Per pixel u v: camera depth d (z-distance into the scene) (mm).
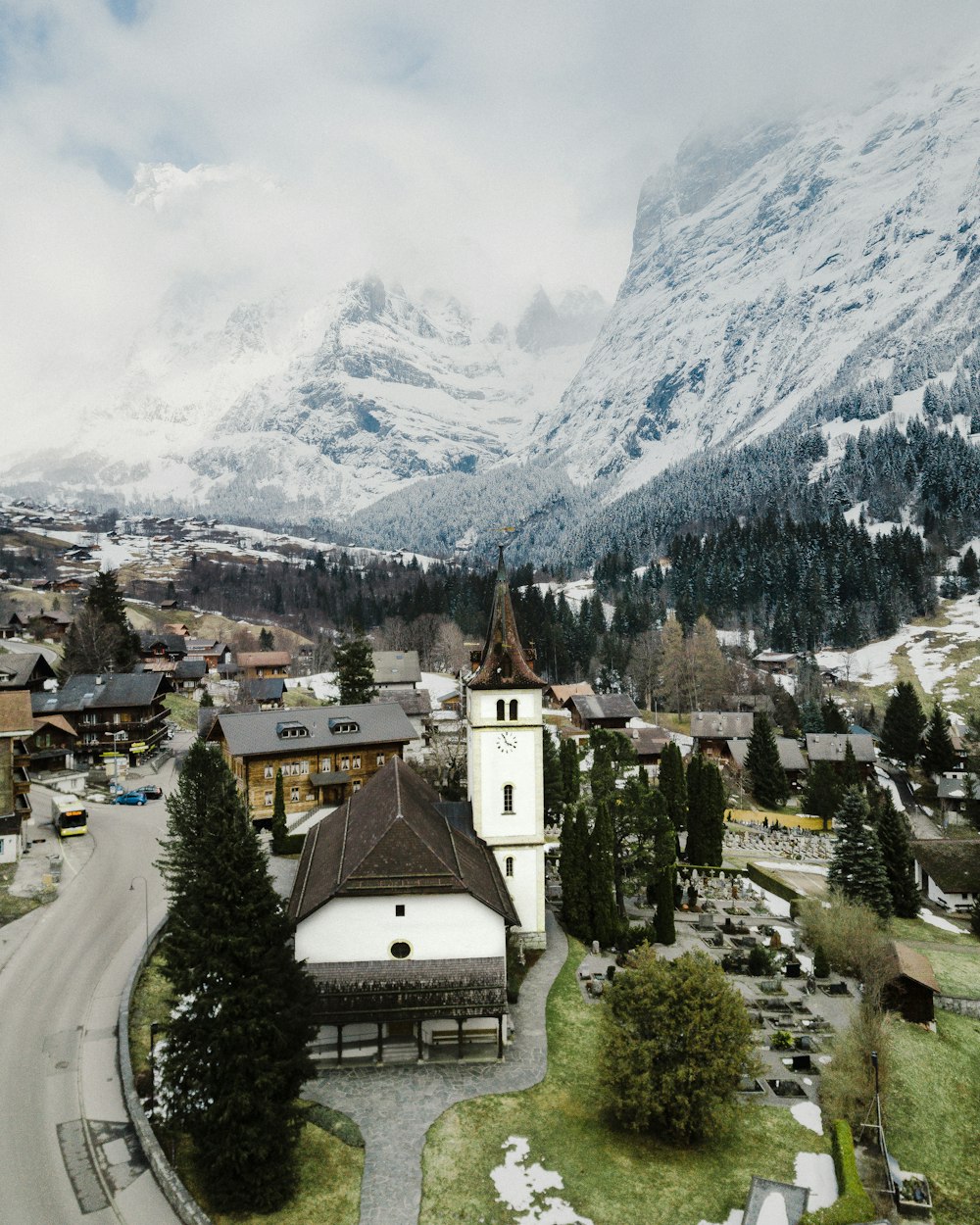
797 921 70000
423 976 44875
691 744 150875
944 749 139000
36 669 108250
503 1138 38969
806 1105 43250
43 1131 36562
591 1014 50125
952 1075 50562
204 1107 34000
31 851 69375
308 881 50188
